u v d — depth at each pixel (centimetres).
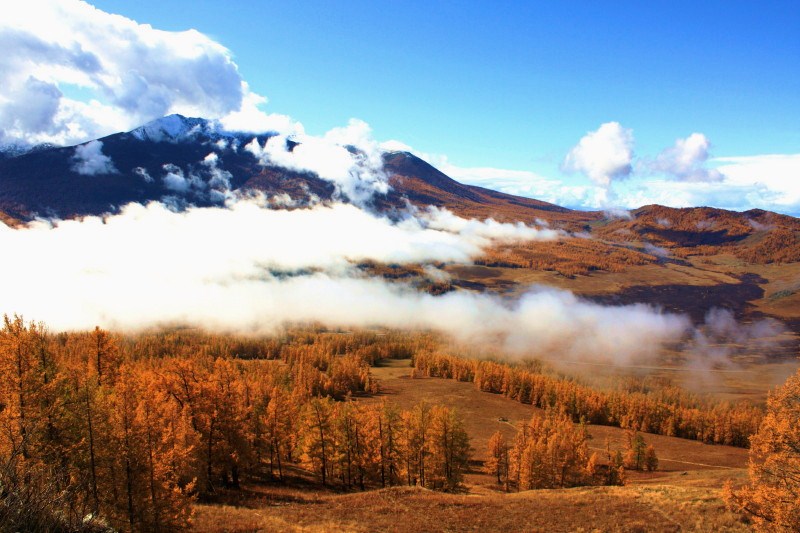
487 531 3103
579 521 3164
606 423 13512
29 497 1096
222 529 2712
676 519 2947
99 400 2483
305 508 3638
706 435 11612
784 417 2212
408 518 3403
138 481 2409
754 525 2338
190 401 3891
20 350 2416
